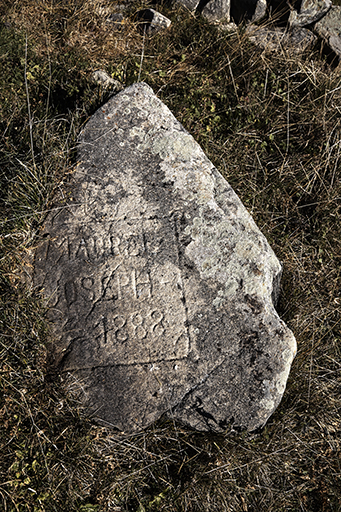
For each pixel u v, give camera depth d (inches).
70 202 66.0
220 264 63.1
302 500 62.9
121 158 67.1
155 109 69.4
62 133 73.2
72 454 59.1
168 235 64.1
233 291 62.1
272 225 78.3
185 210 64.9
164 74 84.6
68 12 87.0
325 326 72.3
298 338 68.7
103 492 59.2
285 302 71.1
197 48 87.7
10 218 65.7
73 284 63.1
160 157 66.9
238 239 64.0
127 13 90.3
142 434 60.4
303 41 90.4
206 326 61.4
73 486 58.7
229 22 92.7
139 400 59.9
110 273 63.2
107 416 59.8
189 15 90.8
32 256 64.6
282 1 90.1
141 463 60.6
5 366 59.9
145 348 61.1
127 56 86.5
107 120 68.5
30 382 60.3
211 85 85.7
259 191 78.8
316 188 79.8
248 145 82.3
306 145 81.4
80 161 67.4
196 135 80.4
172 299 62.2
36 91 78.4
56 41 85.6
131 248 63.9
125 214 65.1
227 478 60.8
